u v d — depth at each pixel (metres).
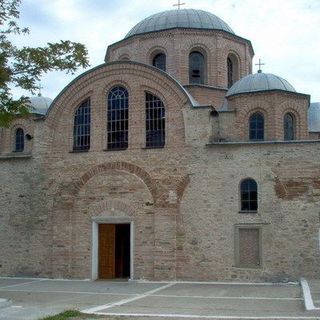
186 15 35.78
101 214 28.67
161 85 28.62
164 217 27.30
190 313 17.06
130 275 27.61
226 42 35.19
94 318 16.16
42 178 29.98
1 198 30.66
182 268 26.78
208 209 26.86
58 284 26.50
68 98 30.33
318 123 36.44
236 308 18.08
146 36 34.94
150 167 28.06
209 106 27.64
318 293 20.69
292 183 26.05
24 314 16.42
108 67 29.77
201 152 27.36
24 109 18.31
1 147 36.81
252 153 26.73
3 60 17.12
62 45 18.03
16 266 29.75
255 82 31.39
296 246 25.59
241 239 26.47
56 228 29.17
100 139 29.33
